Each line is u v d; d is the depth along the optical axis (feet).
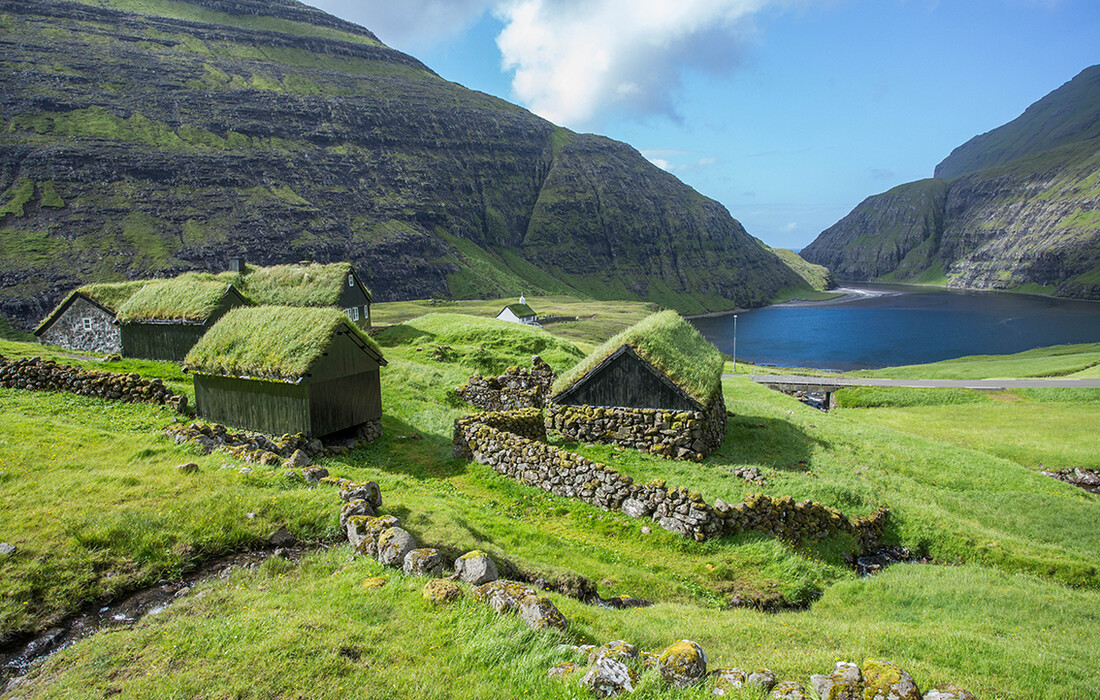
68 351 127.03
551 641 28.60
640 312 652.07
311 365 71.92
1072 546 75.20
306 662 25.34
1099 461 122.21
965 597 51.31
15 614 29.50
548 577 40.60
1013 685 32.07
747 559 54.19
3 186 597.52
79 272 539.70
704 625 38.27
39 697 23.91
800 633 37.86
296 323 77.41
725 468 81.05
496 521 53.67
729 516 57.26
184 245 619.67
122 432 63.98
